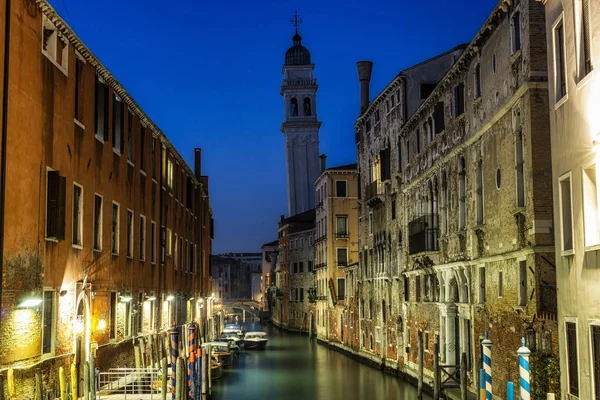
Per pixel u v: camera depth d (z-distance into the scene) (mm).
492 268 21359
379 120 38562
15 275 15375
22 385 15312
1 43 14867
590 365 13562
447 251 26453
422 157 30234
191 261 40875
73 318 18875
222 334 60438
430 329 28828
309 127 90250
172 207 34000
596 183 13273
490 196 21594
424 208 29891
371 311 41000
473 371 23391
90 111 20500
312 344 60781
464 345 24734
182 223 37250
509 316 19734
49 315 17516
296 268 79188
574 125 14227
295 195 89625
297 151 90125
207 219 50594
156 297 29844
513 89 19422
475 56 23109
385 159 36719
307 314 74312
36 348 16375
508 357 19734
